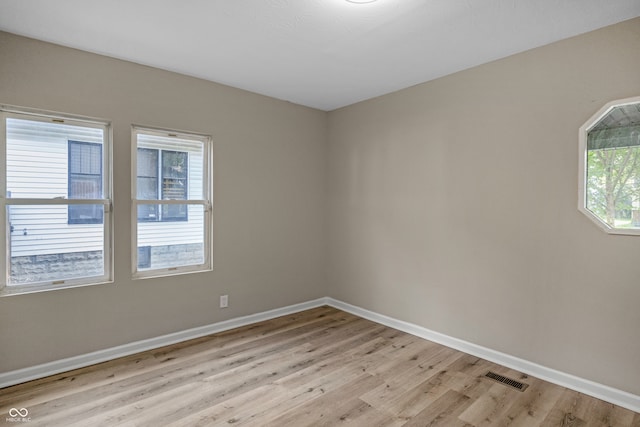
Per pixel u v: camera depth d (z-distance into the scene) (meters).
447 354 3.10
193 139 3.48
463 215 3.16
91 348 2.86
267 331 3.62
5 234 2.59
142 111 3.09
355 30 2.46
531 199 2.73
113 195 2.96
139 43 2.68
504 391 2.49
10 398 2.35
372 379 2.65
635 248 2.27
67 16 2.29
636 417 2.20
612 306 2.36
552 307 2.63
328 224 4.53
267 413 2.22
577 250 2.51
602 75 2.38
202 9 2.20
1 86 2.49
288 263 4.18
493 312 2.96
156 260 3.28
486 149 3.00
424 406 2.31
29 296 2.61
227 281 3.67
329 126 4.52
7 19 2.32
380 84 3.55
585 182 2.46
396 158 3.73
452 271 3.25
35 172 2.69
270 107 3.97
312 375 2.71
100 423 2.10
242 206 3.77
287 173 4.14
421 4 2.12
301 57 2.92
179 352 3.10
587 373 2.46
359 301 4.15
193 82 3.38
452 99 3.24
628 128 2.30
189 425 2.09
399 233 3.71
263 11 2.22
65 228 2.82
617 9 2.16
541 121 2.67
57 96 2.70
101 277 2.97
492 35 2.51
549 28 2.40
